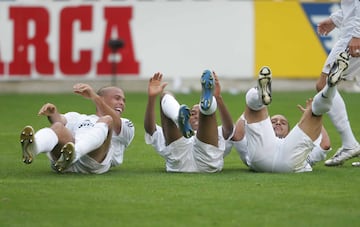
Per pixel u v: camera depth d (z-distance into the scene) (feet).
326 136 104.22
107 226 73.51
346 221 75.36
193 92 221.05
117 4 221.05
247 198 84.74
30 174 99.14
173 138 98.68
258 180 94.38
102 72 221.05
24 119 167.43
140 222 74.90
